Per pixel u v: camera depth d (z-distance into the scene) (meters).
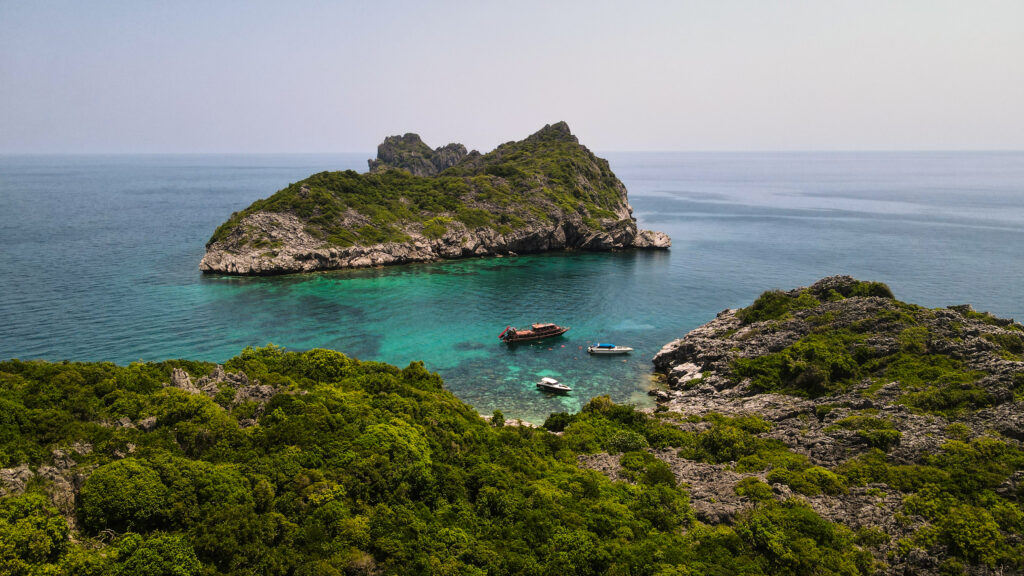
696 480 50.41
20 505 27.83
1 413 35.56
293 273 147.50
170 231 195.25
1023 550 37.50
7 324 97.25
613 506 42.94
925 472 46.47
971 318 75.06
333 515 35.34
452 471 44.56
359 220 168.50
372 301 123.19
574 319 113.94
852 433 53.88
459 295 130.25
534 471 48.56
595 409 67.75
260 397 48.91
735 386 73.94
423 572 33.12
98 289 121.19
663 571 35.25
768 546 38.66
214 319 106.00
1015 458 46.19
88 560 27.17
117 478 32.25
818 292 90.44
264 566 30.64
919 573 37.28
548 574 35.16
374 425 46.38
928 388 60.19
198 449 39.44
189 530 31.33
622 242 192.62
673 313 118.50
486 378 85.38
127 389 44.50
